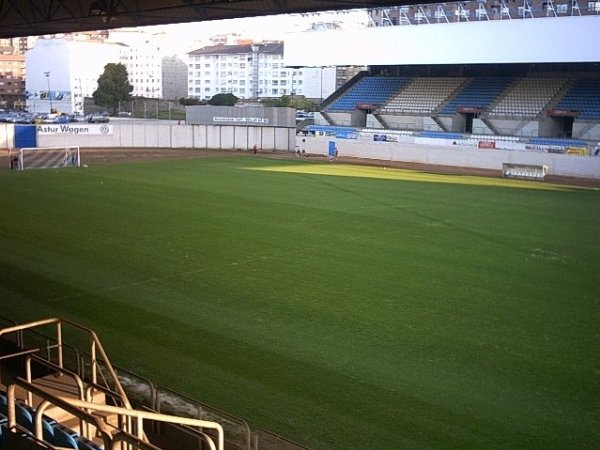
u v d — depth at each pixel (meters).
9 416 6.24
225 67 191.25
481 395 12.46
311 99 150.50
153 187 38.88
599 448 10.60
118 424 8.86
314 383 12.90
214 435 10.50
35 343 14.56
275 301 17.92
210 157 58.00
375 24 74.94
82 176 43.38
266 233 26.66
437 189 41.12
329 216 30.69
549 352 14.62
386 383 12.92
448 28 65.19
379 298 18.33
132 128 64.62
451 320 16.64
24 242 24.33
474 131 67.69
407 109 73.31
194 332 15.55
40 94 166.62
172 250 23.50
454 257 23.25
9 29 46.12
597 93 63.66
